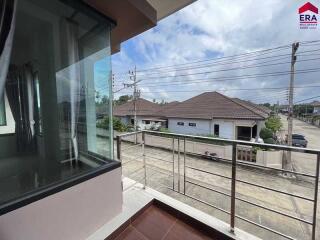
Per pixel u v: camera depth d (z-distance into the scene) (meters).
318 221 3.46
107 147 1.90
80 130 1.76
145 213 1.94
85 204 1.46
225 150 7.55
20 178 1.38
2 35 1.12
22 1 1.30
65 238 1.31
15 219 1.05
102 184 1.61
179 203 2.01
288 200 4.33
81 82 1.74
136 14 1.72
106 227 1.62
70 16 1.57
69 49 1.64
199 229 1.71
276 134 17.17
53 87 1.59
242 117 11.19
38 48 1.47
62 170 1.60
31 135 1.49
